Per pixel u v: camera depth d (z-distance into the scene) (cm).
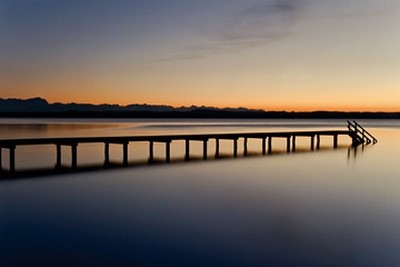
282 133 2741
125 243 791
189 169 1809
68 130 5122
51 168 1744
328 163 2114
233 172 1753
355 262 705
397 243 805
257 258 713
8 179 1461
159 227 903
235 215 1018
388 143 3516
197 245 779
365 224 943
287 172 1777
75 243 791
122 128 6094
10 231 869
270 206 1123
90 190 1308
